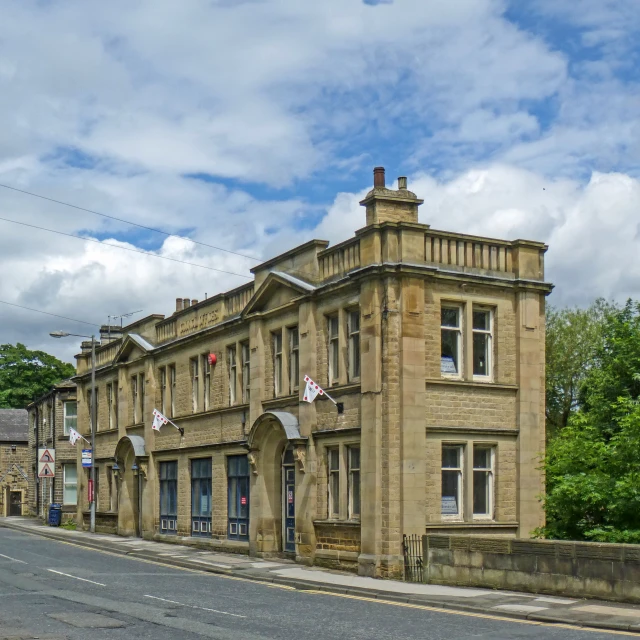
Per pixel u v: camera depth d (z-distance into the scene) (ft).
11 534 151.23
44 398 201.05
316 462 89.92
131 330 144.15
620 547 59.93
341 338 87.61
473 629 50.80
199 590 71.00
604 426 97.40
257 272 105.09
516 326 88.28
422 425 80.84
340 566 84.89
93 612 56.95
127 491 139.85
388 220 85.71
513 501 86.17
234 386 110.83
